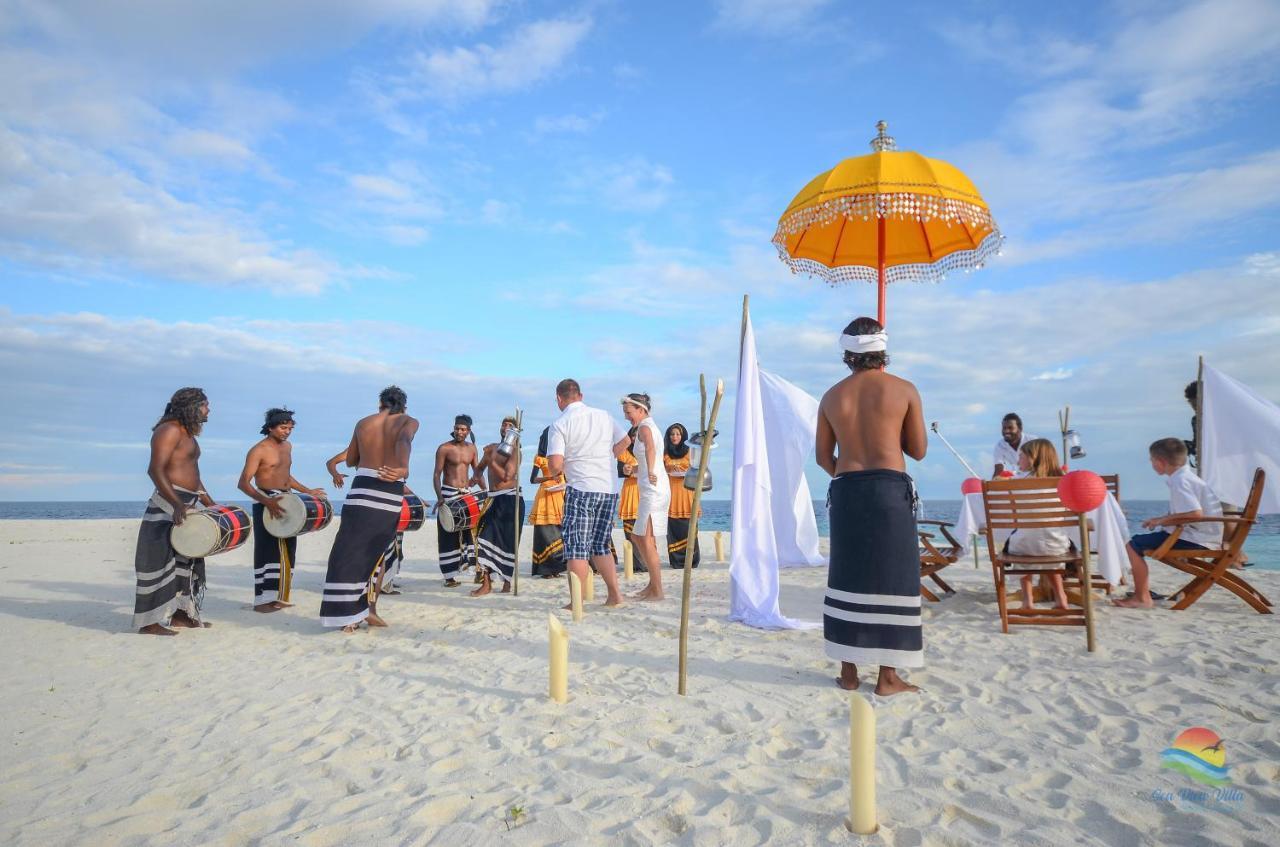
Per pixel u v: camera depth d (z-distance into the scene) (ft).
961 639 18.67
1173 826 8.88
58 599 28.25
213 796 10.53
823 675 15.74
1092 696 13.79
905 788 10.05
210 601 28.09
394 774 11.12
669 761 11.19
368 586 21.85
